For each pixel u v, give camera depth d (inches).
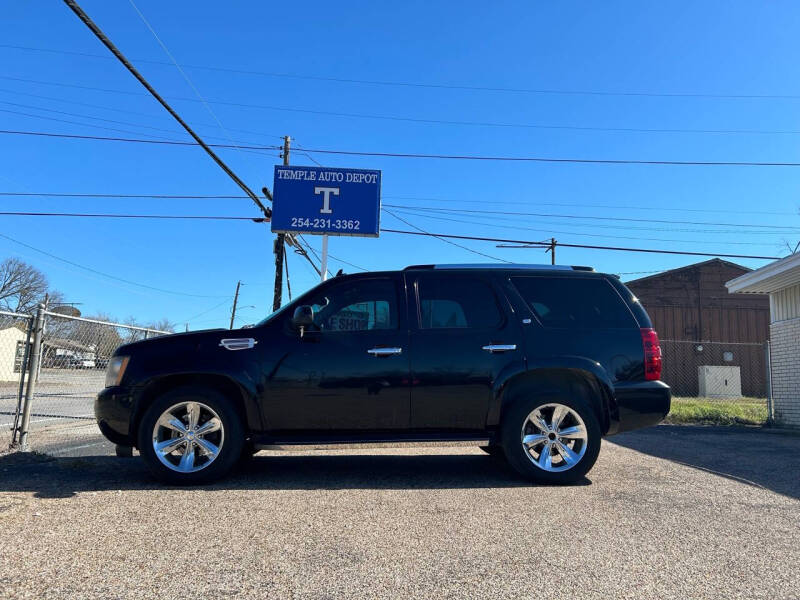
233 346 209.6
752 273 445.1
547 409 213.2
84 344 369.1
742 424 451.5
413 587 118.0
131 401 205.0
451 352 211.9
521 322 217.9
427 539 146.2
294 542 143.0
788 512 173.2
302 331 212.2
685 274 1178.6
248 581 120.0
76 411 426.9
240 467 235.6
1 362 351.6
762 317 1179.9
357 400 208.1
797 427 428.5
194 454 204.7
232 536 146.8
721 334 1165.7
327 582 120.0
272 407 206.4
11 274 1983.3
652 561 132.8
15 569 124.3
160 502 177.8
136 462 244.5
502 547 140.9
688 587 119.1
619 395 211.8
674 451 289.1
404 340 212.7
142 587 116.4
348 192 553.3
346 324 216.4
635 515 168.4
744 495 193.5
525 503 180.5
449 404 209.9
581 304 223.8
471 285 223.8
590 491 197.3
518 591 116.6
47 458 252.5
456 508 174.1
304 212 547.5
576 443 211.5
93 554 133.4
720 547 142.3
